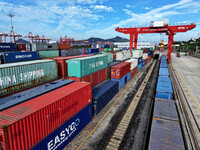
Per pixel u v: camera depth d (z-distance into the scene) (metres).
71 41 186.38
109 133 13.33
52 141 9.55
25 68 14.02
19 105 8.83
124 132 13.49
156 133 9.79
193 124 14.80
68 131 11.30
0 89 11.90
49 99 9.83
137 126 14.49
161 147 8.45
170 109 13.40
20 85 13.69
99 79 22.95
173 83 30.88
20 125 7.12
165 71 30.86
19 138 7.12
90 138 12.59
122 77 27.06
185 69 50.31
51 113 9.23
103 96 17.52
